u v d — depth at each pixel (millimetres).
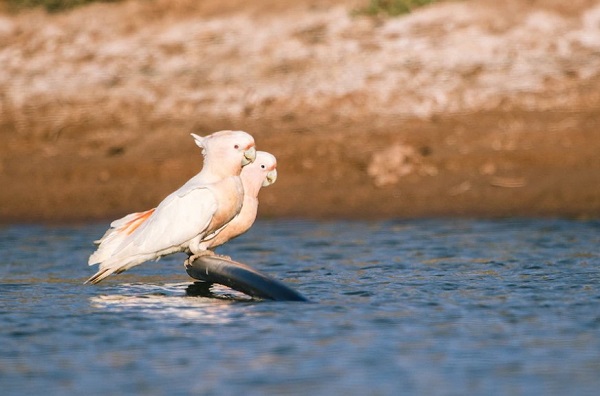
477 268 12805
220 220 11344
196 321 10188
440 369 8578
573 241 14727
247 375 8445
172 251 11383
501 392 8008
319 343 9352
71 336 9727
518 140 19422
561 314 10305
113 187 18750
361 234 15820
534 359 8820
